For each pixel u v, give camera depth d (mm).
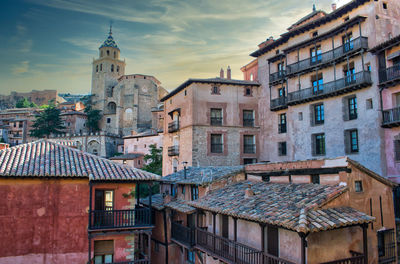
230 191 20875
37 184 18969
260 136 44312
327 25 35375
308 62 36531
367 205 15578
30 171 18375
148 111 96875
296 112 37594
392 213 16688
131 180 19969
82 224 19312
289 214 13922
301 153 36625
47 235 18781
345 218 13438
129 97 96188
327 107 33875
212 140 42406
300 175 18125
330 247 14055
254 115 44594
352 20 30672
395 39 26344
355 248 14758
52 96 148750
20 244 18359
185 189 26281
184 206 23266
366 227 14055
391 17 30750
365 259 13945
